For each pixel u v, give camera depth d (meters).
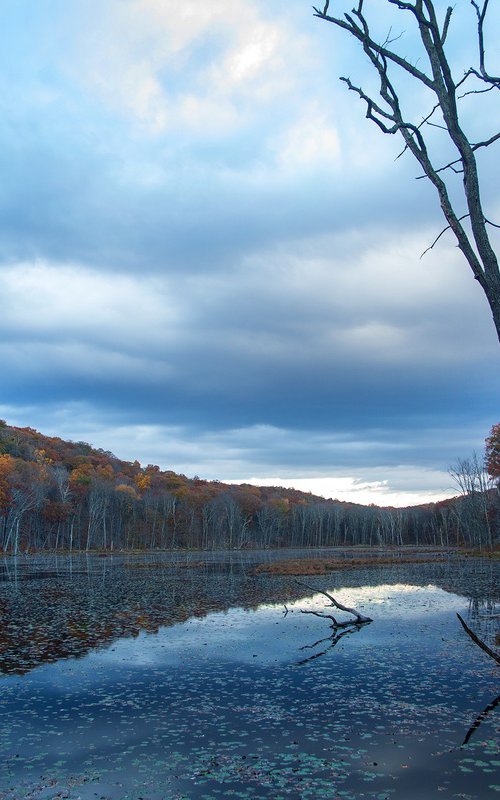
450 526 131.88
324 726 12.34
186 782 9.62
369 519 160.12
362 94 5.71
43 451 135.62
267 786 9.40
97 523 118.88
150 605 31.66
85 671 17.33
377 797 8.92
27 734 12.02
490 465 78.56
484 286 4.93
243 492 169.25
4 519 101.06
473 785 9.30
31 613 28.59
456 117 4.96
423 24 5.04
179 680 16.30
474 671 16.89
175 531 133.50
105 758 10.69
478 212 4.86
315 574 52.06
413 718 12.77
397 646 20.64
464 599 33.22
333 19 5.57
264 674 16.91
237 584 43.72
